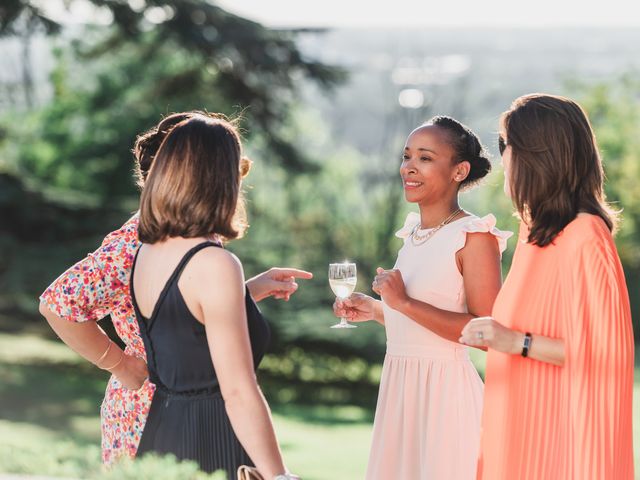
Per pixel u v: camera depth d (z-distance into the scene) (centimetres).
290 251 2042
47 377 1753
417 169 363
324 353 1806
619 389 279
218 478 224
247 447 245
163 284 259
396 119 2867
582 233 285
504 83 3469
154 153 315
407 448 360
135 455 298
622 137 3045
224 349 249
